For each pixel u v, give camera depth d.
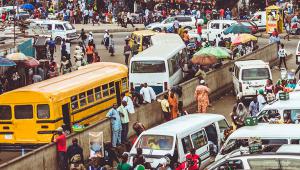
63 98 27.34
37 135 26.77
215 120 23.52
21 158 21.64
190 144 21.75
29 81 37.66
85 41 58.53
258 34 59.53
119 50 54.47
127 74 33.12
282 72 34.69
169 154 21.02
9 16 59.69
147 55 36.34
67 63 42.16
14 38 41.78
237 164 15.18
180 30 51.25
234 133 19.47
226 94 38.75
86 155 25.03
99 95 30.25
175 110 30.03
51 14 69.94
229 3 72.25
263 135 18.95
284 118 23.45
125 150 26.70
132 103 27.39
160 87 35.91
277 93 28.31
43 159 22.72
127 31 65.56
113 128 26.62
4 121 27.09
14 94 26.92
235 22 55.41
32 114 26.83
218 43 48.81
